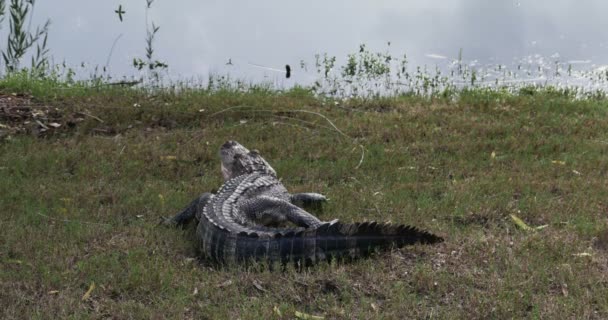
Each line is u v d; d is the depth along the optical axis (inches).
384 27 805.2
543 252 265.4
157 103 469.4
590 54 714.2
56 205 316.5
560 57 705.0
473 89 548.4
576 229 287.6
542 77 633.6
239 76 615.8
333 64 658.2
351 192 333.4
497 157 381.4
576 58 701.9
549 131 428.8
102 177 355.3
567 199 323.3
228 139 409.7
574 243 273.4
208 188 344.8
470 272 251.9
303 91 527.2
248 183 315.6
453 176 357.1
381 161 373.1
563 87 589.9
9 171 358.9
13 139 399.5
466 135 419.2
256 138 414.9
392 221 299.4
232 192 304.7
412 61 679.1
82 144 399.2
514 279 244.5
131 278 247.3
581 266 255.1
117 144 401.4
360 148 396.5
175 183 354.0
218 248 265.7
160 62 646.5
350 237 262.1
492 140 408.2
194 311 232.5
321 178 358.6
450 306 232.2
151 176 360.2
